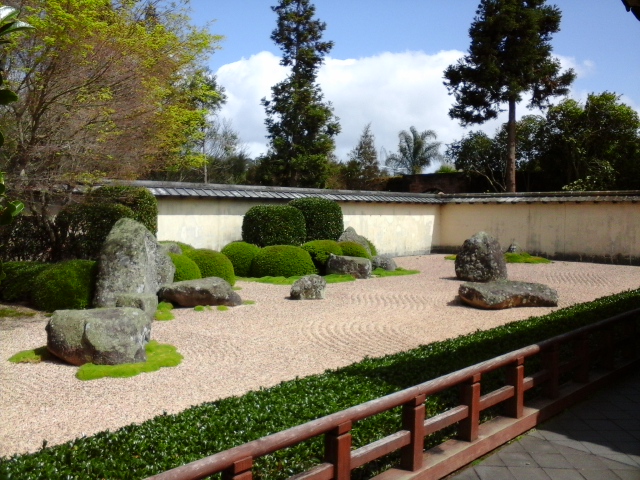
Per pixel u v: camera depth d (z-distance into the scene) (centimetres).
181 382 569
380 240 2062
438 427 342
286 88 2958
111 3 1153
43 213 1123
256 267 1398
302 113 2959
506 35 2567
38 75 905
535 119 2908
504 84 2608
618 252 1864
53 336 628
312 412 378
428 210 2252
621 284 1341
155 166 1534
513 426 401
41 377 581
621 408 469
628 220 1844
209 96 2091
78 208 1147
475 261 1350
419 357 536
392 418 371
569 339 475
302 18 2961
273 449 244
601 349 545
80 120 988
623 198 1822
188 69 1493
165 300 995
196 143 2458
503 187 2995
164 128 1366
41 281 930
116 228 939
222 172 3153
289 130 2988
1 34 178
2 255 1148
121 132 1061
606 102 2608
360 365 512
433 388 333
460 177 3073
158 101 1291
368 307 1013
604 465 363
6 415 475
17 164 938
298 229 1566
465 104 2705
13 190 918
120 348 612
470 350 558
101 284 895
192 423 361
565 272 1598
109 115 1016
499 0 2505
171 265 1043
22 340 733
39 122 947
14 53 902
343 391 427
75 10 894
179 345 721
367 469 327
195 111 1584
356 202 1966
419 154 3475
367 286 1270
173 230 1513
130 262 907
